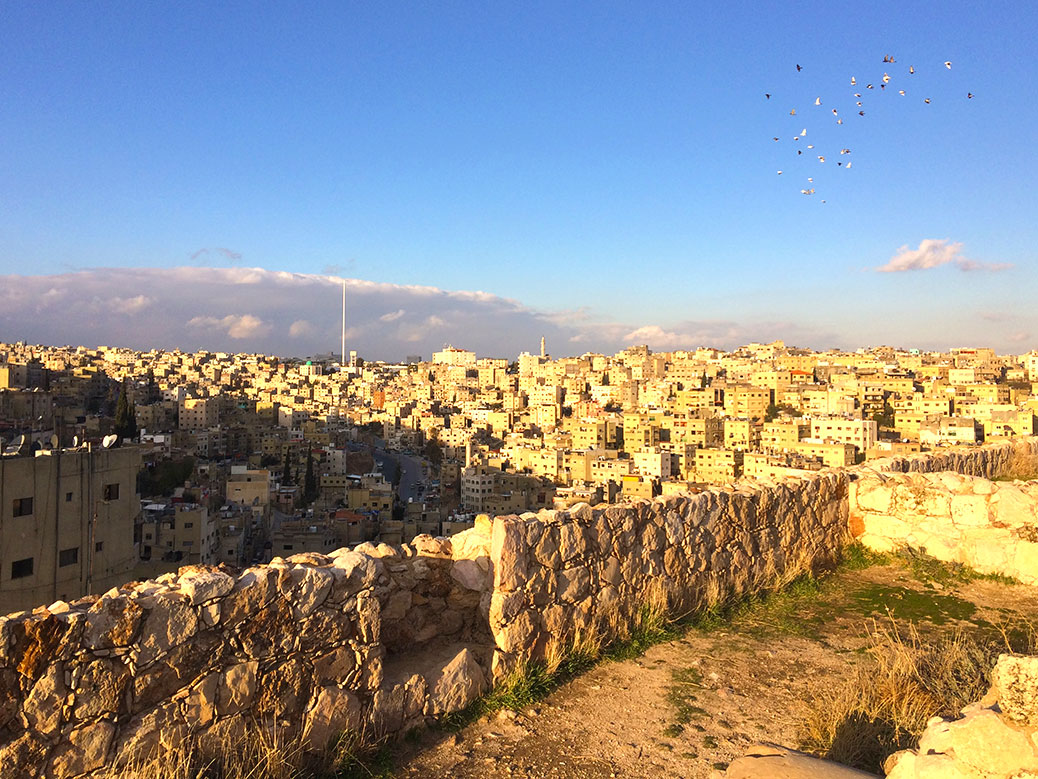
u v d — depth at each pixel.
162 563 42.22
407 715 5.99
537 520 7.30
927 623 8.91
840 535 12.27
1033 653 7.32
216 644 5.06
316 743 5.40
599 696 6.78
